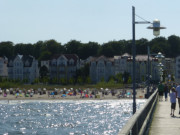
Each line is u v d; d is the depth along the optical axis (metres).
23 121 73.94
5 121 73.81
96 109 99.31
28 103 124.00
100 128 61.62
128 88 180.62
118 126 64.12
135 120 14.31
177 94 33.12
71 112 92.31
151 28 24.78
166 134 21.33
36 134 56.56
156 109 40.06
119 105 112.69
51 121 73.31
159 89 56.94
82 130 59.72
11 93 161.50
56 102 127.81
